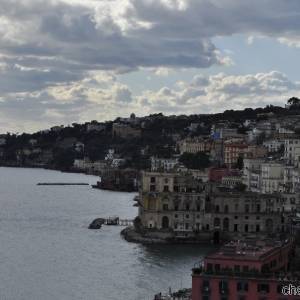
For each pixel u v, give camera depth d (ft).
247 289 634.02
